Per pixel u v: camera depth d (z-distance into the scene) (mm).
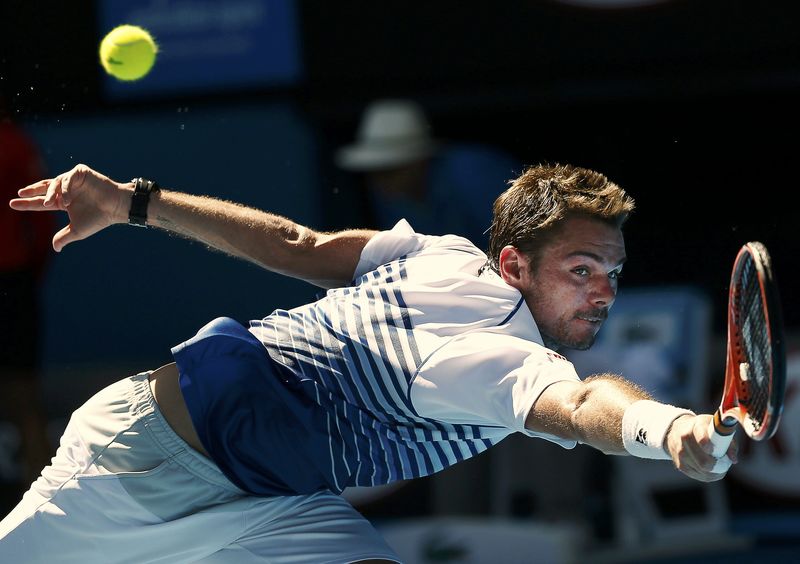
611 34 25766
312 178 27234
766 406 7883
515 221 10945
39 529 11930
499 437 11273
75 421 12133
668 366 21547
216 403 11359
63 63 26281
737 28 25266
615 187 10945
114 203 12602
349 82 26812
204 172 27438
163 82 26875
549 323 10953
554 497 20594
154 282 27156
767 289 7867
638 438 8688
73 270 27203
